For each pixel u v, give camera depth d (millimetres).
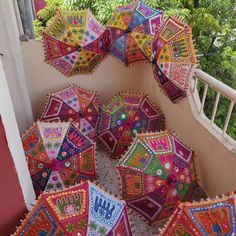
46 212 1333
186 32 2078
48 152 2041
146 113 2674
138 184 1873
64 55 2652
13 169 1237
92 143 2215
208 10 3793
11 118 1242
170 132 2104
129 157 1968
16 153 1275
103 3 3574
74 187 1463
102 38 2678
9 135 1165
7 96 1219
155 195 1837
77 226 1294
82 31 2566
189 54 2074
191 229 1249
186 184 1927
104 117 2721
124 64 2826
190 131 2256
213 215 1246
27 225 1323
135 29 2492
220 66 3646
